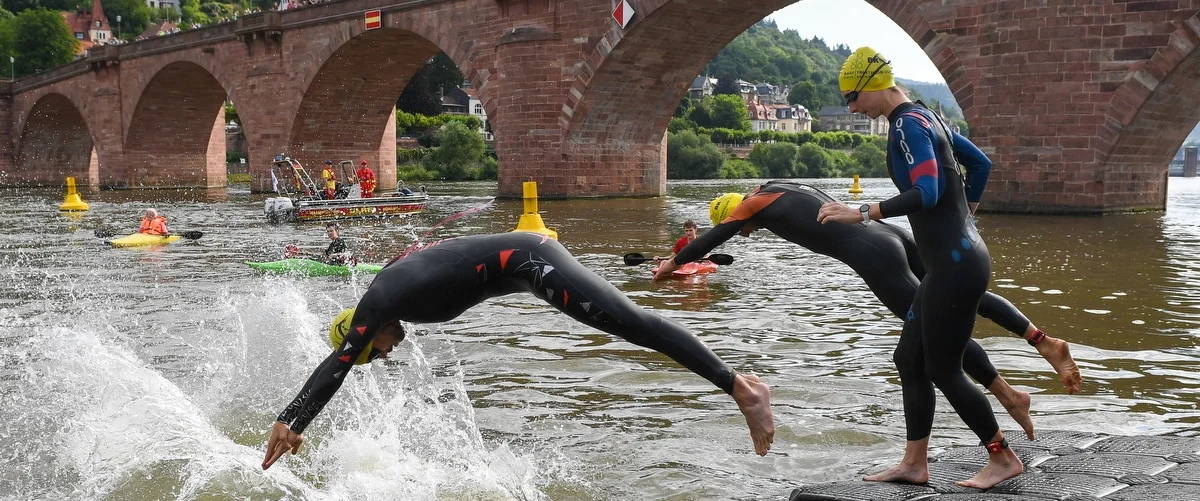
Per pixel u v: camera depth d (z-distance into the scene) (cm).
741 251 1725
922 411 482
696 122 15012
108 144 6109
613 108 3731
